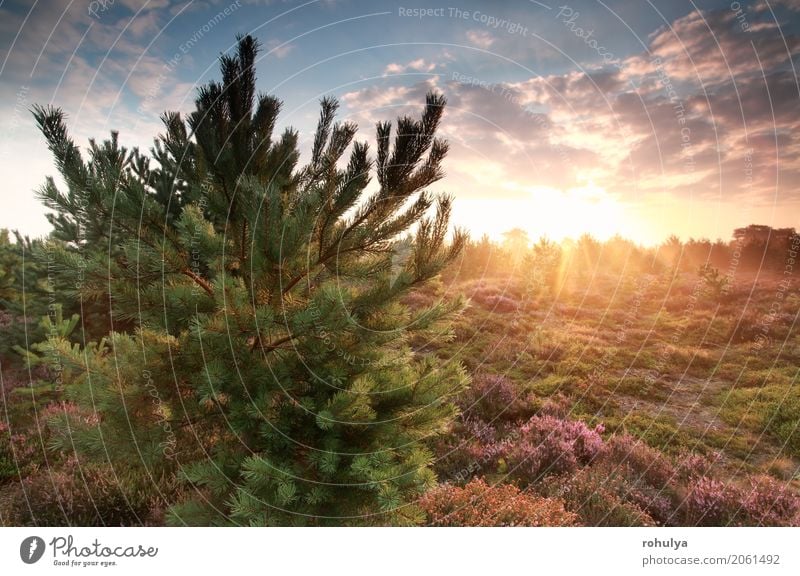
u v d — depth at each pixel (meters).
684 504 5.61
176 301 3.32
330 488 3.63
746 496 5.57
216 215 3.93
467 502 4.91
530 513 4.76
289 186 4.03
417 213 3.77
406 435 3.94
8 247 12.21
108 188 3.33
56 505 4.73
